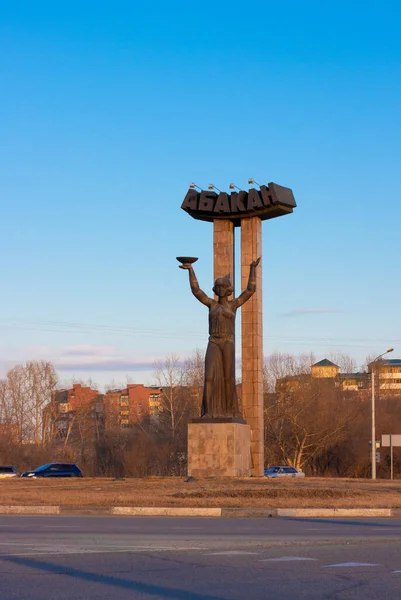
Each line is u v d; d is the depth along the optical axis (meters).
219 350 39.34
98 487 33.62
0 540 14.82
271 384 87.06
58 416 96.44
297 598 9.36
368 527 18.48
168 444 83.81
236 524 19.27
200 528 17.89
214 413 38.91
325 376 93.81
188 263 39.56
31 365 93.44
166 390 87.31
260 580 10.56
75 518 21.28
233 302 39.84
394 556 12.88
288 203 43.59
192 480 35.62
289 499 26.67
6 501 26.20
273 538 15.38
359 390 96.62
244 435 39.69
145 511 23.08
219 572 11.17
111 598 9.28
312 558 12.59
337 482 37.06
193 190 44.91
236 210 44.12
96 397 107.31
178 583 10.31
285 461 79.31
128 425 95.50
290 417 77.94
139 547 13.75
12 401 92.00
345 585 10.22
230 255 44.78
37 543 14.30
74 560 12.19
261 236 45.41
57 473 58.59
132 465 84.50
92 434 95.38
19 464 86.81
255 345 44.44
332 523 19.83
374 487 33.66
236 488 30.69
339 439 79.00
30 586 10.02
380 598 9.38
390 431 80.50
